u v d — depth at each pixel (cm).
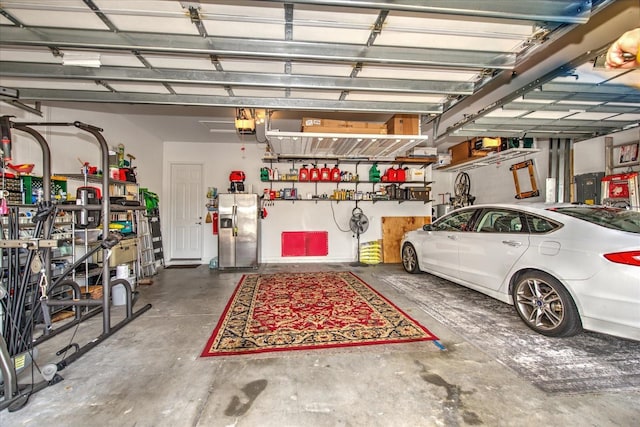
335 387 197
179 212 682
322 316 327
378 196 665
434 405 179
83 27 210
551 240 268
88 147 446
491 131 491
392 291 425
